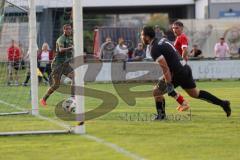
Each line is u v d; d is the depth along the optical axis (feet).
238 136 94.43
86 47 358.84
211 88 209.97
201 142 88.63
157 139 91.97
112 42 271.28
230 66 257.55
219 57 262.47
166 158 76.38
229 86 219.61
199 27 309.01
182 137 93.71
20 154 80.69
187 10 389.80
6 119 120.16
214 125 107.65
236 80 255.29
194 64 256.52
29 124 112.16
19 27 226.38
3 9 156.25
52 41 270.46
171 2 386.52
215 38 307.99
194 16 388.57
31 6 127.03
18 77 212.43
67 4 163.12
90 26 372.79
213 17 353.10
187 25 309.01
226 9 352.69
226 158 76.18
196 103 151.02
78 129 98.99
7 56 211.20
